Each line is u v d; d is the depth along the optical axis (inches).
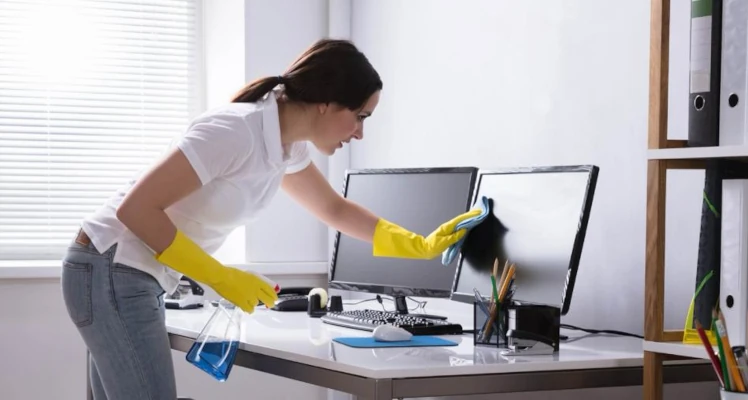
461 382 65.7
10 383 127.8
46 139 139.6
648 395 66.9
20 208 138.3
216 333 78.4
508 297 76.0
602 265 91.5
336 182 141.2
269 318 98.6
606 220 91.0
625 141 88.1
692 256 80.7
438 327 84.4
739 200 60.9
